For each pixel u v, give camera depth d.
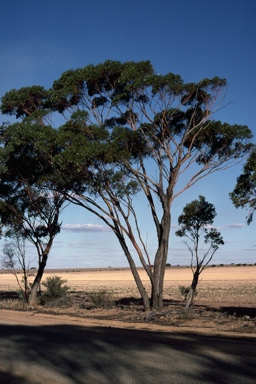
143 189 26.44
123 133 24.42
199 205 27.11
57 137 24.08
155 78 23.59
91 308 28.89
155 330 17.59
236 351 11.58
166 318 21.69
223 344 12.91
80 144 23.42
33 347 13.02
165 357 11.02
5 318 23.12
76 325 19.62
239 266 175.88
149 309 25.30
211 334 15.70
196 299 40.09
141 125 24.98
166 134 26.03
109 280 94.12
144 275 122.88
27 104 27.95
